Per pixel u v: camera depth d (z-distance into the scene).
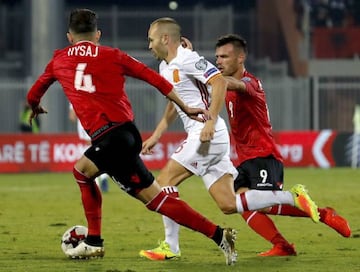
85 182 28.75
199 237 36.44
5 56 114.88
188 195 58.72
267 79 93.06
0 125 91.75
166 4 126.62
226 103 31.36
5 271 27.83
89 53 27.83
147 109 91.75
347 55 116.56
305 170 83.12
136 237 37.00
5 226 41.06
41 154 83.19
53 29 98.19
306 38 109.06
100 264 29.19
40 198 56.41
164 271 27.64
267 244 34.66
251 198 29.14
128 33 108.06
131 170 27.92
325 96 93.56
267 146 30.97
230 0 123.12
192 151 29.41
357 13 118.62
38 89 29.03
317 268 28.50
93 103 27.70
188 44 30.59
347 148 86.81
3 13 116.75
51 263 29.47
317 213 29.27
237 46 31.06
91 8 108.81
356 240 35.78
